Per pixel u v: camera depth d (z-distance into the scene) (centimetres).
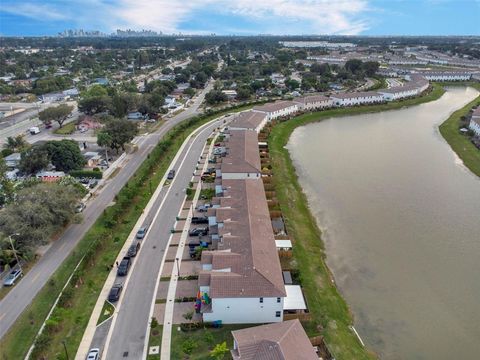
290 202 8969
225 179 9056
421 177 10656
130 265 6644
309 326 5378
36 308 5681
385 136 14450
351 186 10106
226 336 5175
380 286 6456
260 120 14575
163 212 8438
